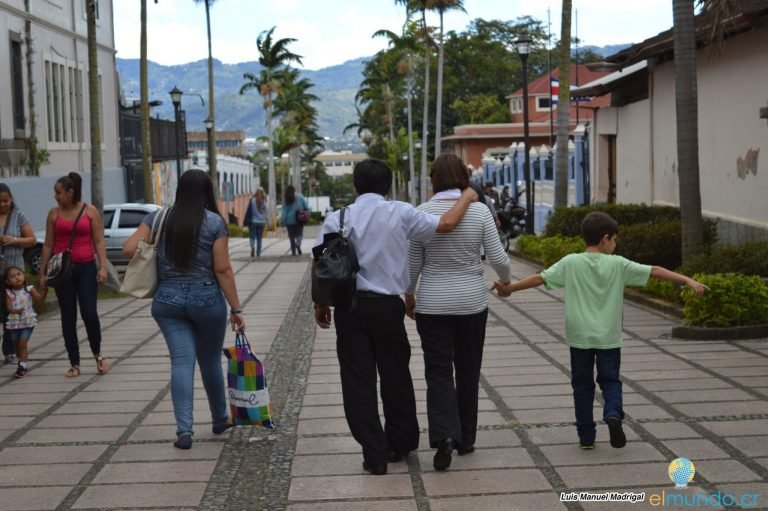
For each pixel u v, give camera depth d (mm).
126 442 6633
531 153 31547
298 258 23219
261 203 23891
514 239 27375
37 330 12109
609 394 5867
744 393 7488
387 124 78562
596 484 5449
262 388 6484
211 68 44750
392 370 5875
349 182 133875
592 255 5961
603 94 23078
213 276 6492
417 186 72375
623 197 23125
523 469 5766
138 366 9469
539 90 62938
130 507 5301
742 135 16172
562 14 20359
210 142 42969
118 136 31391
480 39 75500
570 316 5945
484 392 7836
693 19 11789
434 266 5945
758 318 10086
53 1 24531
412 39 52875
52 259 8828
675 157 19516
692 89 11930
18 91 21922
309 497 5402
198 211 6418
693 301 10125
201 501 5391
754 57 15539
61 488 5641
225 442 6594
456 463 5938
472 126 56375
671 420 6738
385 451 5793
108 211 20500
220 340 6637
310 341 10766
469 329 5965
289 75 82812
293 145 81375
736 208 16500
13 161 21156
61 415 7453
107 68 30156
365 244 5754
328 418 7176
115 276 16547
